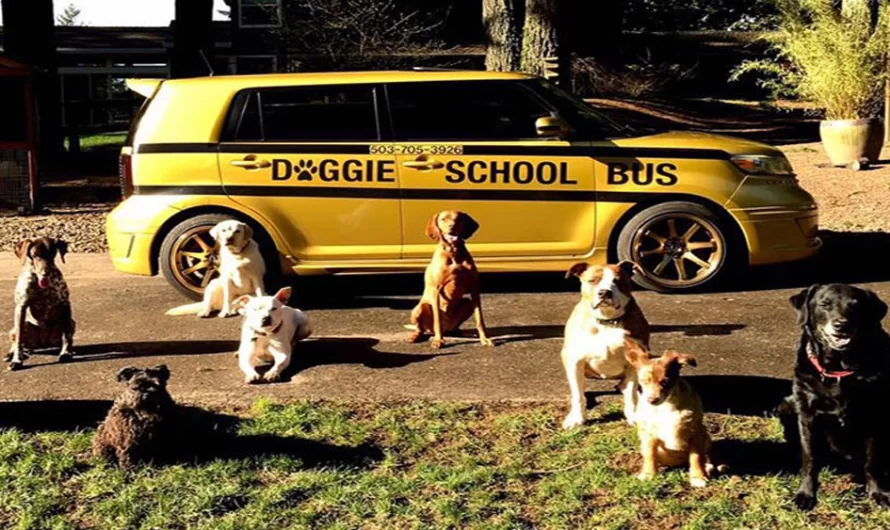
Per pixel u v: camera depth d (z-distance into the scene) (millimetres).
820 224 11203
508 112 8266
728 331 7195
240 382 6230
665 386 4555
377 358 6668
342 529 4395
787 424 4852
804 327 4508
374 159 8125
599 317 5195
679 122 23766
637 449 5078
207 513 4562
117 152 22422
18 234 12578
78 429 5555
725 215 8234
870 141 14008
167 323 7770
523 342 6992
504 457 5070
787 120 25500
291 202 8156
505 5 21328
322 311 8070
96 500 4715
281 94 8219
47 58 20203
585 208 8180
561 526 4383
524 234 8203
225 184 8156
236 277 7711
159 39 36781
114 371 6516
